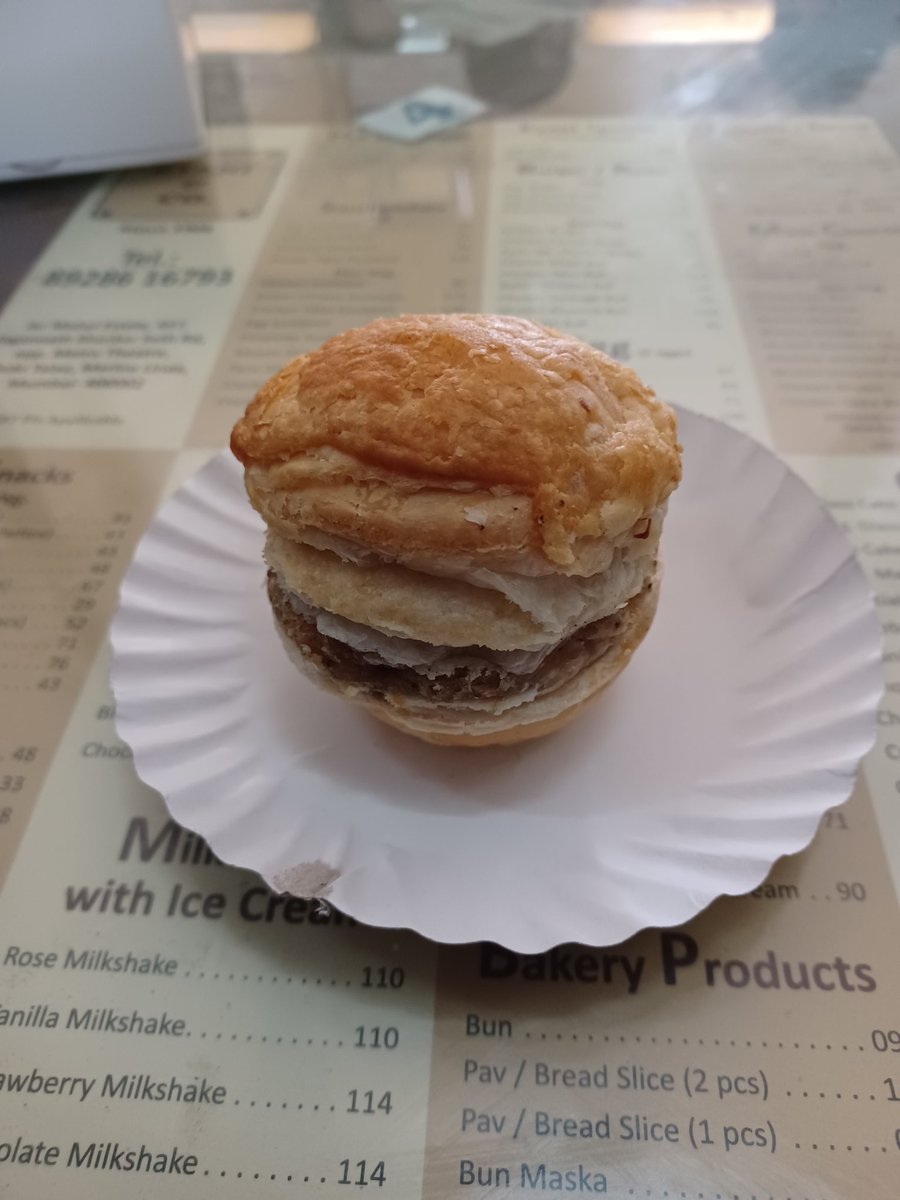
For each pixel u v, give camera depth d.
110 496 0.24
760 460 0.22
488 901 0.16
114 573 0.22
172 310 0.30
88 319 0.29
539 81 0.40
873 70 0.39
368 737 0.18
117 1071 0.15
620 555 0.16
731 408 0.25
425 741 0.18
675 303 0.29
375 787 0.17
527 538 0.15
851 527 0.22
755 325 0.28
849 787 0.16
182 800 0.17
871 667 0.18
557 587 0.15
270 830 0.17
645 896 0.15
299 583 0.16
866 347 0.27
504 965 0.16
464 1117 0.14
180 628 0.20
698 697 0.19
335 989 0.15
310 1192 0.13
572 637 0.17
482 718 0.17
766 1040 0.15
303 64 0.42
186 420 0.26
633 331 0.28
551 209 0.33
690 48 0.41
